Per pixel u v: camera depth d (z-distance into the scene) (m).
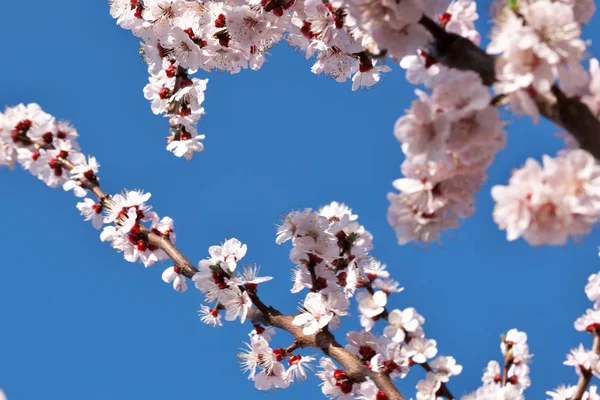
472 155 3.18
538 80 2.90
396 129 3.10
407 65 3.99
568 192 2.81
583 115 2.91
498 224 2.91
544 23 2.93
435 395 4.51
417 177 3.42
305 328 4.91
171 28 6.30
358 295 5.03
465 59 3.21
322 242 5.11
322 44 5.89
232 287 5.04
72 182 5.94
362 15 3.38
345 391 4.83
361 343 4.98
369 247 5.34
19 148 5.85
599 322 4.92
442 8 3.39
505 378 4.86
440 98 3.05
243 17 6.04
